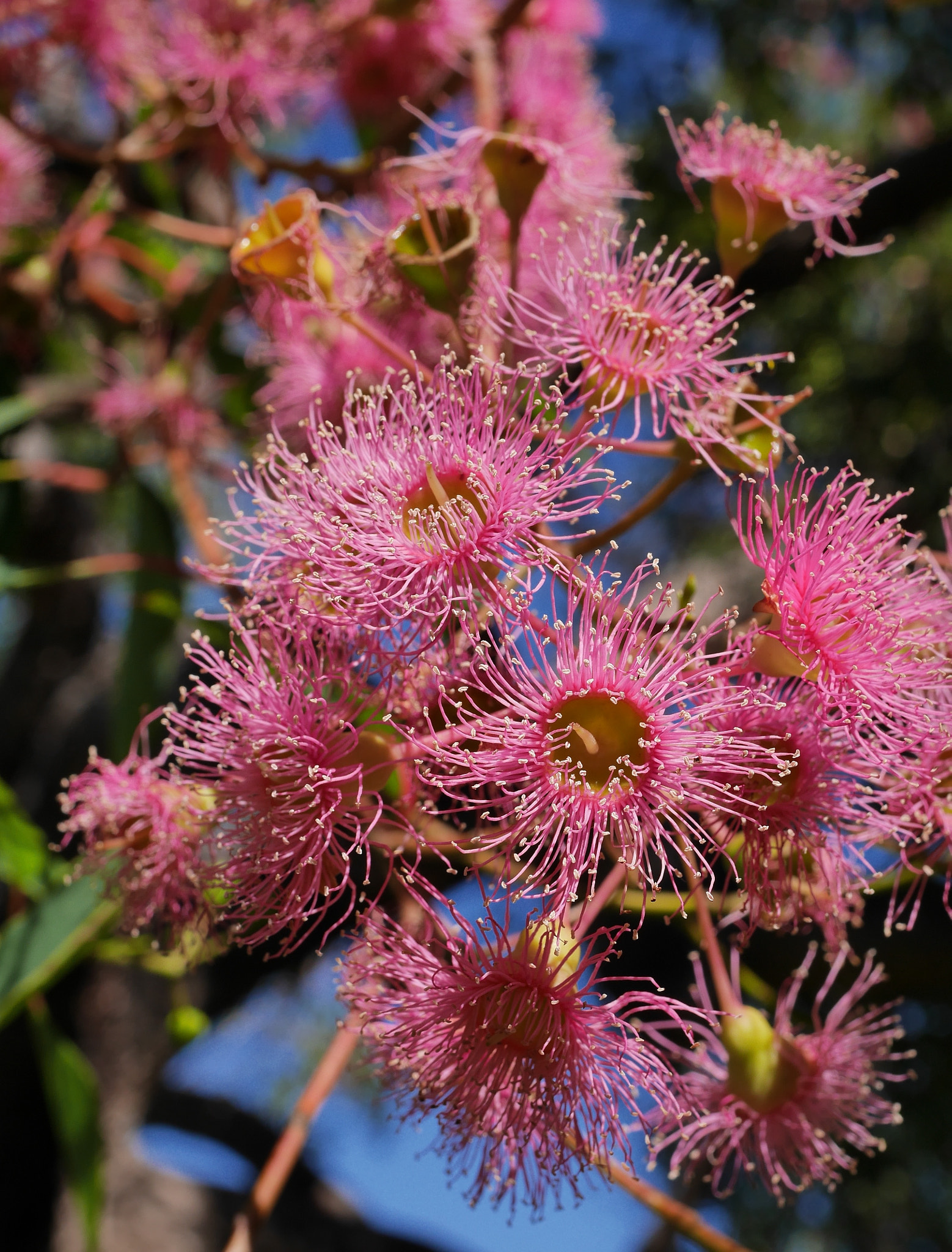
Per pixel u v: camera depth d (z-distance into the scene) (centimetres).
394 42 38
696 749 26
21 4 37
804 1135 28
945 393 68
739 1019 28
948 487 67
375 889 27
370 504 26
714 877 27
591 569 26
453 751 26
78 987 47
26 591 56
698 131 31
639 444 28
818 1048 29
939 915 33
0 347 42
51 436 57
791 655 26
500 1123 27
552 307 29
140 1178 58
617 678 26
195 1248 57
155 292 47
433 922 26
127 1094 48
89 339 43
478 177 30
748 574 61
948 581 29
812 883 27
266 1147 68
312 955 48
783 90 65
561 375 27
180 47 36
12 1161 46
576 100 38
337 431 27
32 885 35
